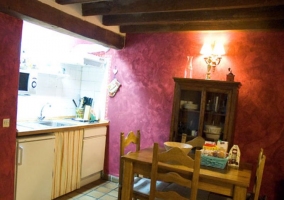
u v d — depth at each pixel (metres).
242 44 2.97
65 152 3.12
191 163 2.02
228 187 1.99
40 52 3.39
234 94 2.77
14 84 2.46
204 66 3.20
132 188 2.40
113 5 2.72
